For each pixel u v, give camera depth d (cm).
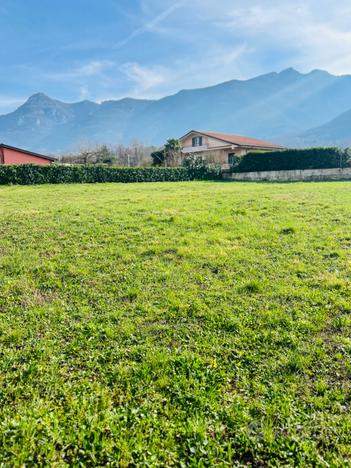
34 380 321
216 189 1745
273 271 552
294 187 1744
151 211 1027
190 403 288
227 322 412
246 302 457
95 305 466
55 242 721
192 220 887
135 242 715
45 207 1133
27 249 680
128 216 953
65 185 2234
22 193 1658
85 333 399
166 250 662
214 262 594
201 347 370
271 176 2856
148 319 427
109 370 336
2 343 384
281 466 233
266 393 300
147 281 532
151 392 304
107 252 658
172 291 496
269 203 1132
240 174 3050
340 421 268
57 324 421
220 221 864
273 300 461
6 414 278
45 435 252
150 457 238
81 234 773
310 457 237
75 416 274
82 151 5106
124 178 2662
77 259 623
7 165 2228
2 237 760
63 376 329
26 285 527
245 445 247
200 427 260
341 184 1884
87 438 252
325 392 299
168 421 270
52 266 590
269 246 670
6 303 477
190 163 3144
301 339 376
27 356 359
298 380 316
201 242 702
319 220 858
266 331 392
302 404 287
